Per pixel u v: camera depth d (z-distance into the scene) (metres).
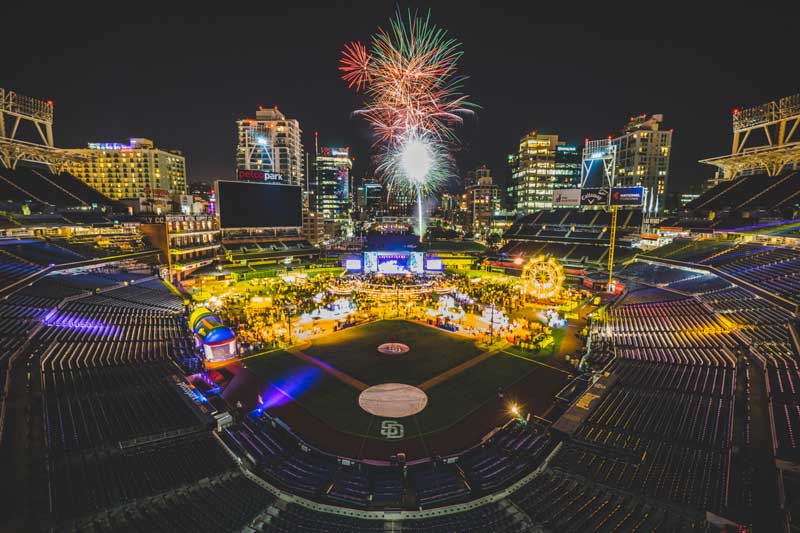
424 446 30.98
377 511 22.62
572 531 20.11
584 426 30.00
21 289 51.50
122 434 26.84
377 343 53.06
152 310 56.97
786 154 73.62
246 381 41.72
